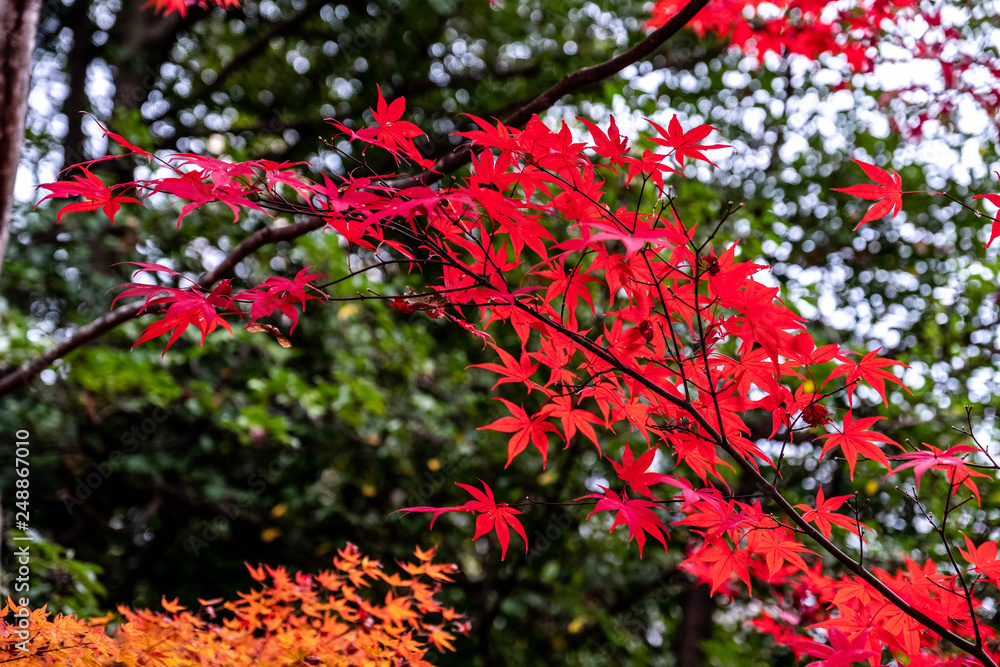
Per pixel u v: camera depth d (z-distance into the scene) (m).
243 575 5.81
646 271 1.49
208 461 5.52
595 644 5.43
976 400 3.98
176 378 5.46
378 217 1.28
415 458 5.07
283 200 1.38
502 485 4.52
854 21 3.21
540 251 1.45
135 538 5.93
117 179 5.15
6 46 2.28
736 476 4.18
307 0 6.87
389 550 5.16
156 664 1.81
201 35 7.43
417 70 6.92
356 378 4.15
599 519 4.90
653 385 1.48
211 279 2.29
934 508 3.68
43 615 1.67
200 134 6.73
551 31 6.50
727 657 4.32
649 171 1.40
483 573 5.12
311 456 5.30
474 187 1.37
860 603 1.60
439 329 5.98
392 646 2.23
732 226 4.42
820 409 1.50
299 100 7.47
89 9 6.66
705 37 5.68
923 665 1.52
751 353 1.49
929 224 5.26
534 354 1.62
